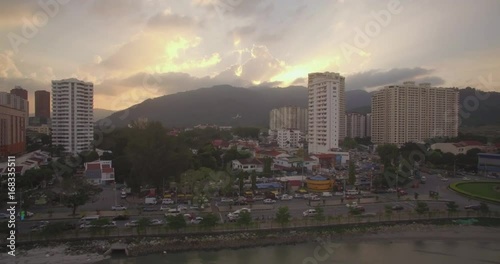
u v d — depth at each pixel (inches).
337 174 5492.1
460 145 7194.9
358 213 3368.6
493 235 3088.1
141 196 4131.4
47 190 4047.7
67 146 6929.1
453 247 2832.2
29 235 2701.8
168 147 4335.6
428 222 3363.7
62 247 2650.1
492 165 5797.2
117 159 5064.0
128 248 2620.6
